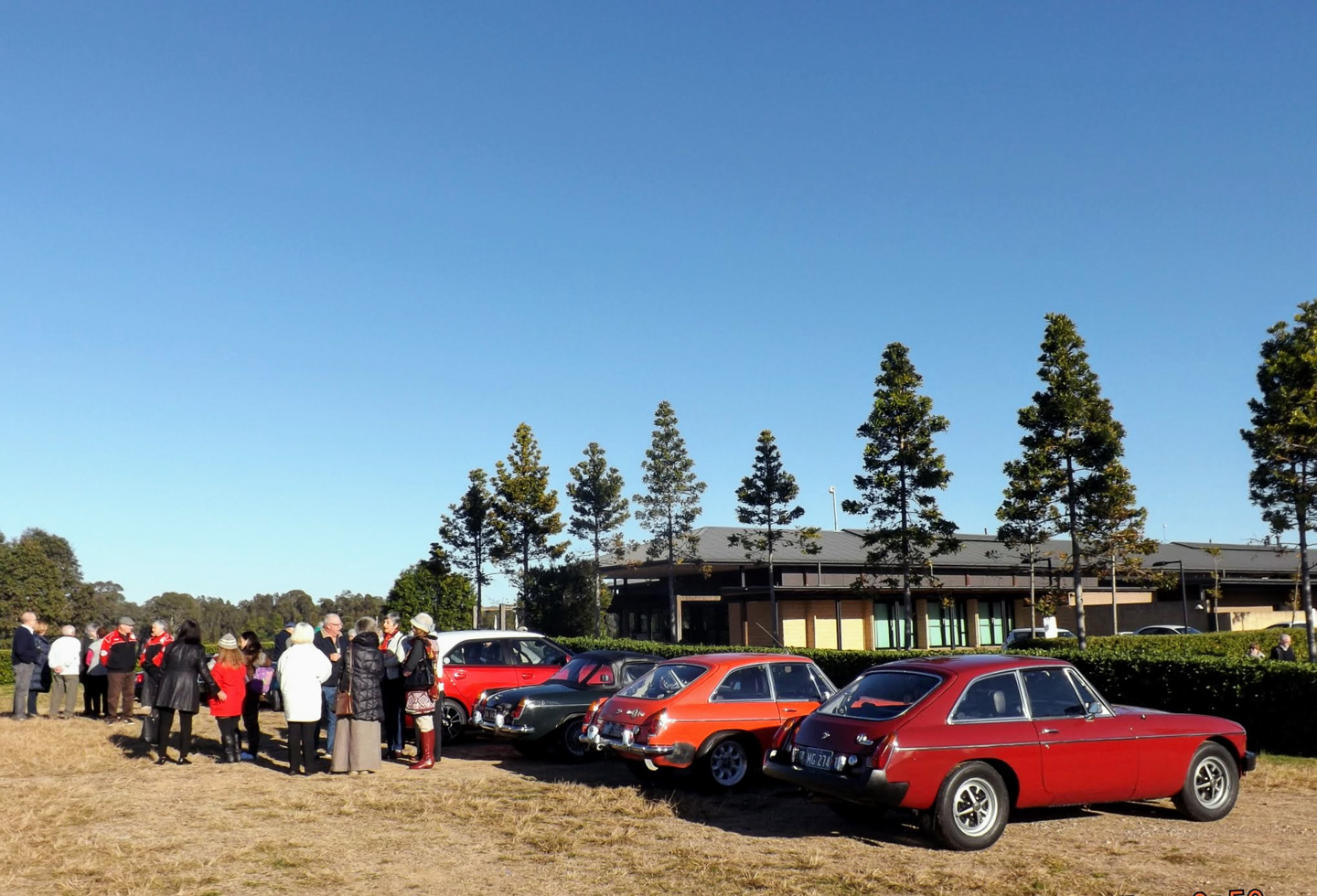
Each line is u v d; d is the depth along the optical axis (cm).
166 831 969
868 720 902
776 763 961
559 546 4612
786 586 4603
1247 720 1509
